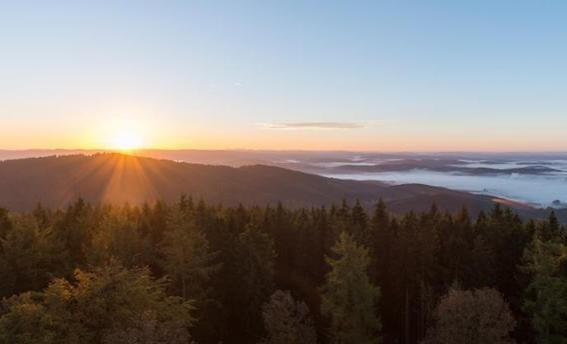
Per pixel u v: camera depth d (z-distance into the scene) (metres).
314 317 48.34
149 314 21.58
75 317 22.28
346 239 36.50
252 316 44.06
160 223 57.50
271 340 34.88
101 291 22.95
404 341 47.81
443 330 30.30
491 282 46.16
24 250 39.03
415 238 49.22
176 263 40.81
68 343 21.06
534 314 35.84
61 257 42.31
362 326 35.56
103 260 40.34
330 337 41.06
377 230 54.12
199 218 54.66
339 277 36.31
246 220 64.44
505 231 51.25
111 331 21.50
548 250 35.91
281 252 58.91
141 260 44.41
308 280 55.25
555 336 34.56
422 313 44.72
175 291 41.12
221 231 50.28
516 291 46.56
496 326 29.31
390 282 50.25
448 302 30.67
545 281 35.03
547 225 51.78
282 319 34.31
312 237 56.94
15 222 47.19
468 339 29.25
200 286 42.91
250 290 44.09
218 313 44.62
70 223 53.38
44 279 39.28
